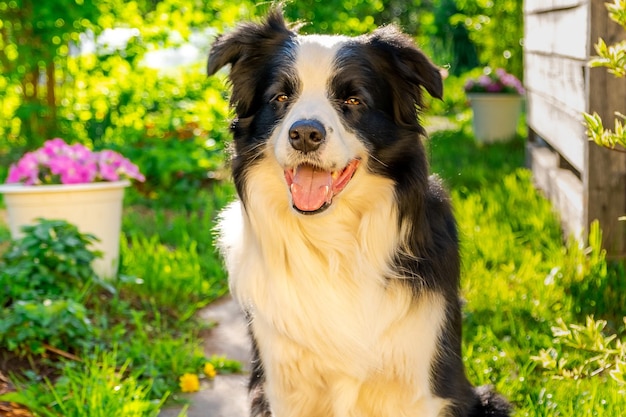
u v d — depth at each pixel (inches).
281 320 121.7
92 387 145.3
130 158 341.4
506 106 473.4
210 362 172.4
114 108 378.0
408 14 706.8
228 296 221.9
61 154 208.2
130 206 319.0
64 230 190.4
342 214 121.0
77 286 191.0
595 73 189.2
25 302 168.2
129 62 366.9
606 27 186.9
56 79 390.9
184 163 336.5
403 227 121.3
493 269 211.0
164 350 172.2
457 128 571.2
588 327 116.6
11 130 387.9
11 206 200.7
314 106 116.3
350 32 450.3
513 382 148.3
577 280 191.5
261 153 122.1
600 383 145.7
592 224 197.8
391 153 121.6
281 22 131.0
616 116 189.6
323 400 127.0
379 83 123.5
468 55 804.0
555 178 258.1
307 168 117.3
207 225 271.0
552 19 254.7
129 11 366.9
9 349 162.6
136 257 228.5
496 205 269.0
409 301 120.2
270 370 125.5
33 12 346.3
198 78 384.8
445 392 125.2
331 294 120.7
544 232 237.0
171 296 209.6
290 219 121.0
